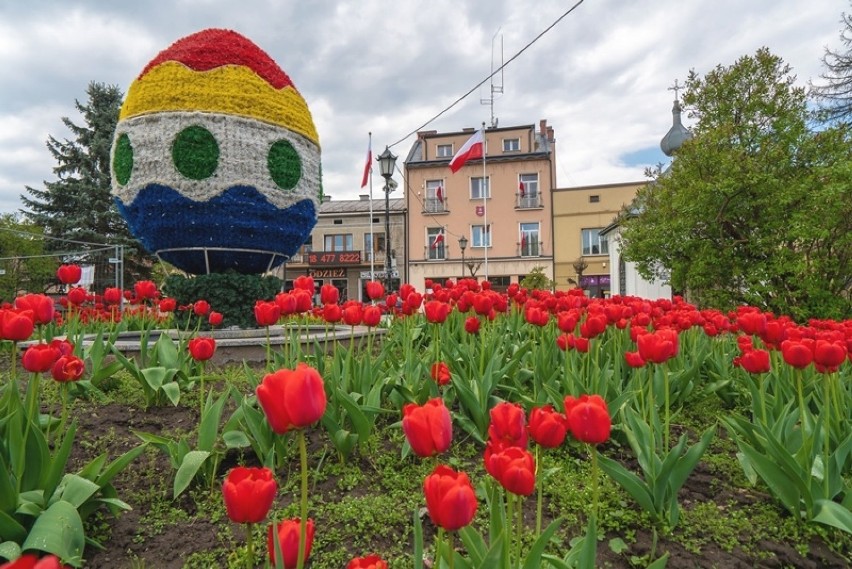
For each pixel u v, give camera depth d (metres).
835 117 22.25
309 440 3.36
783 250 9.94
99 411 3.92
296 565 1.21
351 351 3.74
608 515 2.55
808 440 2.67
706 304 11.49
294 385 1.20
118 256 16.92
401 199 43.03
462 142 37.22
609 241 22.36
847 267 9.93
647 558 2.25
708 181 10.68
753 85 11.23
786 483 2.56
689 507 2.75
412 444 1.34
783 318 4.81
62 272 5.54
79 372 2.57
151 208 7.41
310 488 2.80
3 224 27.58
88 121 31.58
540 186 35.12
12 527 1.90
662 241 11.50
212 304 7.77
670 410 4.38
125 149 7.59
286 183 7.99
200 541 2.31
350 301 3.78
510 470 1.33
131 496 2.68
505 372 3.84
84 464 3.01
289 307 3.33
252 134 7.64
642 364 3.14
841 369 4.76
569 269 34.31
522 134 36.38
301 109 8.47
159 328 9.34
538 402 3.49
